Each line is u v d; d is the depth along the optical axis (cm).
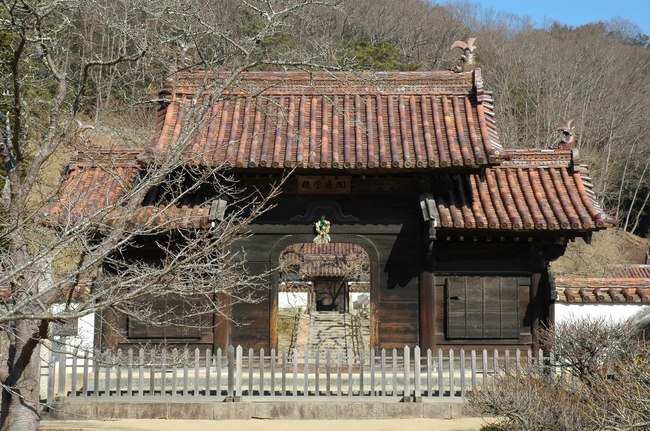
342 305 5106
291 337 4091
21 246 1270
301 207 2053
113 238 1232
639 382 1208
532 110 7112
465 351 2048
